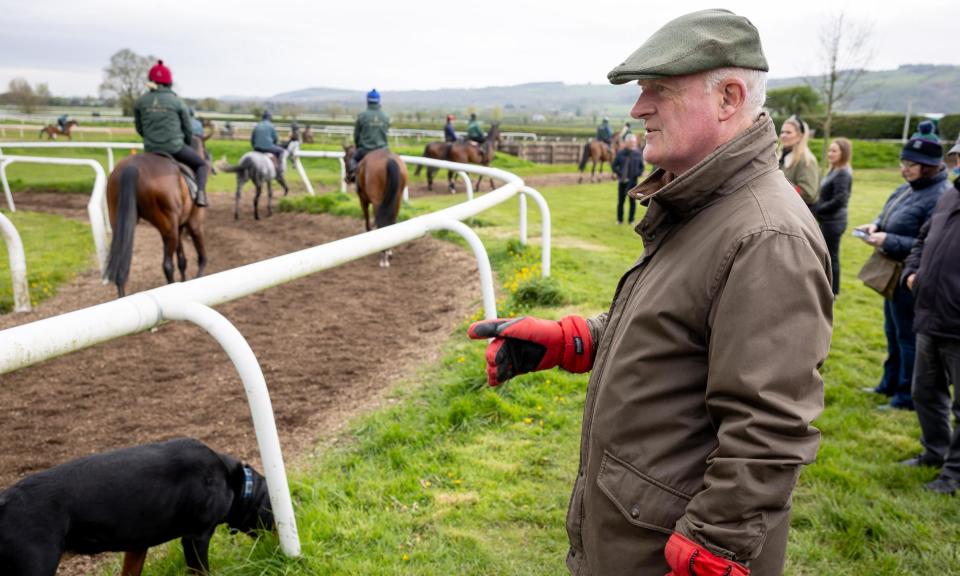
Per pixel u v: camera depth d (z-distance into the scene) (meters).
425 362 4.27
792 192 1.20
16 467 3.07
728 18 1.19
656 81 1.22
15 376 4.25
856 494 2.69
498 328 1.61
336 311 5.71
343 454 3.06
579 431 3.24
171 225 5.80
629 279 1.35
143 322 1.94
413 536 2.43
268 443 2.08
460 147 16.00
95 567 2.36
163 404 3.80
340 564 2.19
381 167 7.76
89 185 14.56
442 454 3.00
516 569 2.25
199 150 12.86
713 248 1.15
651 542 1.20
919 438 3.27
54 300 6.22
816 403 1.08
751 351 1.06
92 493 1.82
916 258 3.17
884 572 2.24
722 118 1.20
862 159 23.47
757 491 1.03
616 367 1.25
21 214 11.53
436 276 6.79
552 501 2.65
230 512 2.24
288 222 10.54
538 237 8.30
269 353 4.64
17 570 1.67
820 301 1.11
